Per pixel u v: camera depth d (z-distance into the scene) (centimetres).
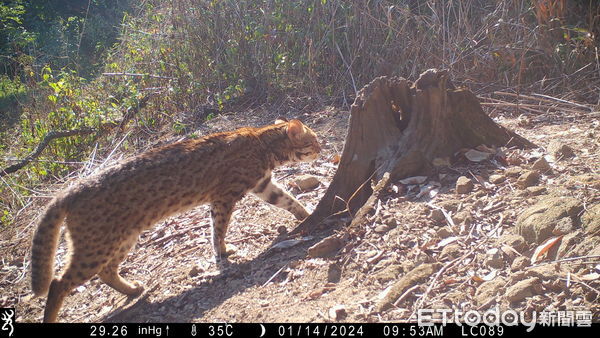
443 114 201
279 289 176
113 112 326
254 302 173
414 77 278
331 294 169
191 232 214
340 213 197
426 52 282
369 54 291
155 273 199
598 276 153
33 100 357
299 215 207
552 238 164
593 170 186
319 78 300
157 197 185
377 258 175
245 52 313
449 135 203
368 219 188
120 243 183
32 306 202
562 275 155
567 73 267
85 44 497
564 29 275
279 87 301
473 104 204
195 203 193
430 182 196
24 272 221
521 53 273
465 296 159
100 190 179
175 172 188
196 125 300
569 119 235
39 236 176
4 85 435
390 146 202
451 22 297
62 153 306
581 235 162
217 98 304
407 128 203
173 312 179
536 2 275
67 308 194
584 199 171
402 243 178
